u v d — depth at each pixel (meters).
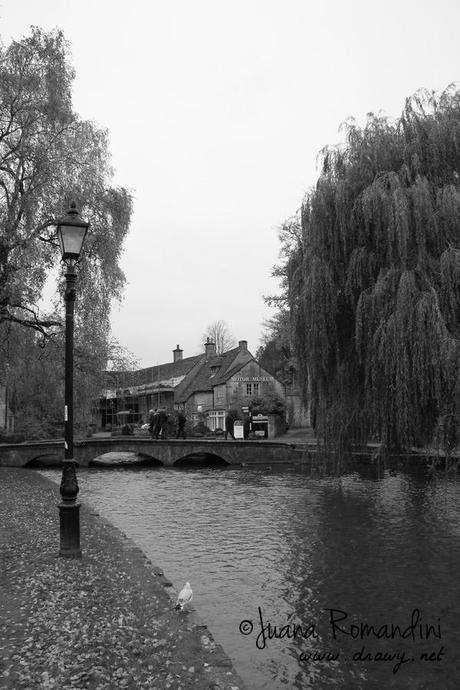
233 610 8.71
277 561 11.35
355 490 20.56
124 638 5.60
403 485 21.20
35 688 4.50
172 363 68.38
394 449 13.02
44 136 18.16
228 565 11.11
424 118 12.82
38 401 33.66
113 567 8.38
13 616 6.07
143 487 22.89
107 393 24.67
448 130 12.25
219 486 22.84
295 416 46.28
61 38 18.20
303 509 17.03
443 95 13.06
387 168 12.70
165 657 5.27
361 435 13.76
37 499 15.98
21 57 17.56
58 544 9.60
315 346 13.03
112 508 17.75
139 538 13.48
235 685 4.79
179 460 34.28
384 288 11.68
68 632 5.63
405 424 11.28
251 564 11.16
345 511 16.55
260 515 16.20
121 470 30.64
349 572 10.57
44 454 31.28
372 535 13.45
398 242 11.48
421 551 11.91
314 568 10.86
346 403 13.55
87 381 21.92
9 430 41.50
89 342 20.25
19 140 17.77
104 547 9.79
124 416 59.84
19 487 19.41
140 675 4.86
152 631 5.89
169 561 11.42
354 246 12.75
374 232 12.34
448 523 14.59
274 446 31.66
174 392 57.78
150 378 66.88
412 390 11.23
